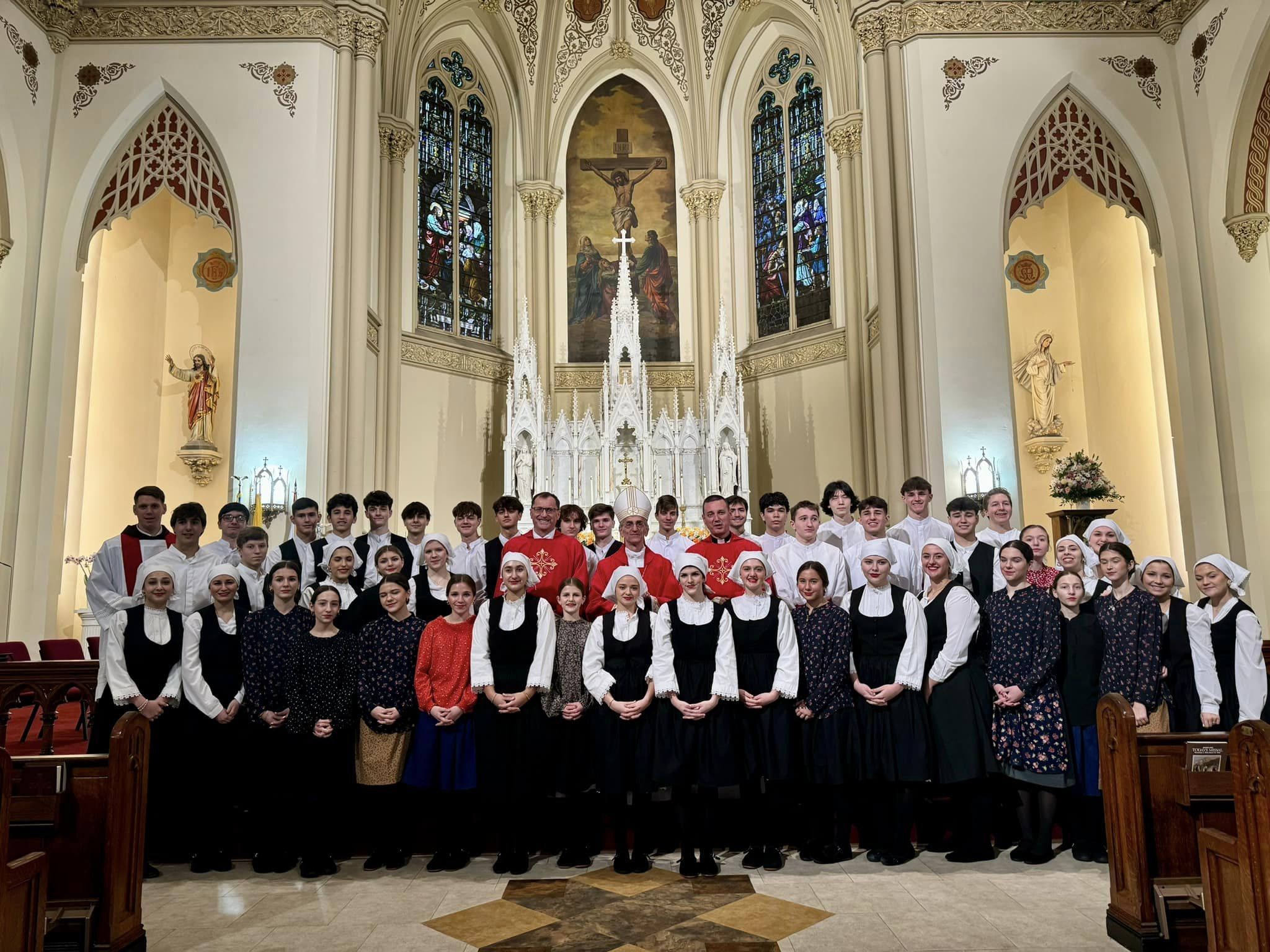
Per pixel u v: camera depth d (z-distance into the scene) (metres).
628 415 13.85
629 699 5.06
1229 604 5.34
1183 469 10.63
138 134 11.02
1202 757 3.95
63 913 3.77
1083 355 13.20
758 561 5.22
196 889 4.87
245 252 10.73
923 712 5.15
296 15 11.13
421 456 14.62
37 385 10.43
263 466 10.36
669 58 16.55
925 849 5.47
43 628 10.15
